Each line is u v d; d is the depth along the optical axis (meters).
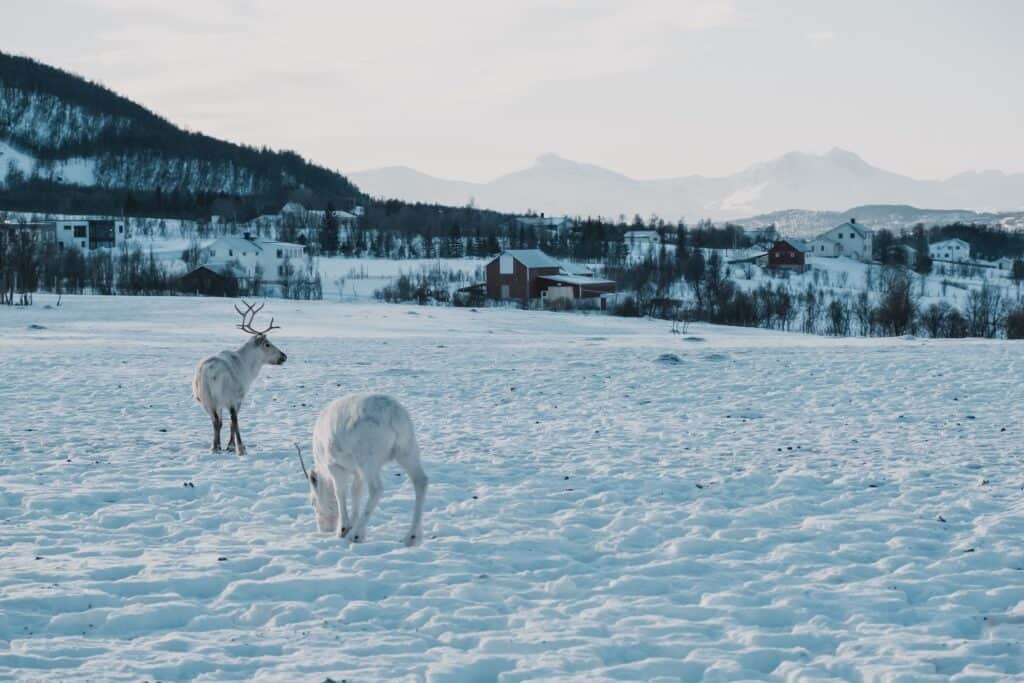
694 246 196.75
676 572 9.52
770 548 10.36
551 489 13.24
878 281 148.12
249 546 10.27
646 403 22.66
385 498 12.62
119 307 72.31
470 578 9.23
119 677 6.70
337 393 24.59
